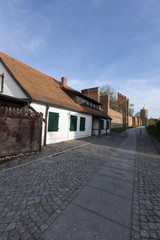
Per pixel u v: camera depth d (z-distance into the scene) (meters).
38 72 12.82
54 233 1.76
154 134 17.62
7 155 4.72
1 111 4.52
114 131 24.00
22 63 11.58
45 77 13.05
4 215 2.08
